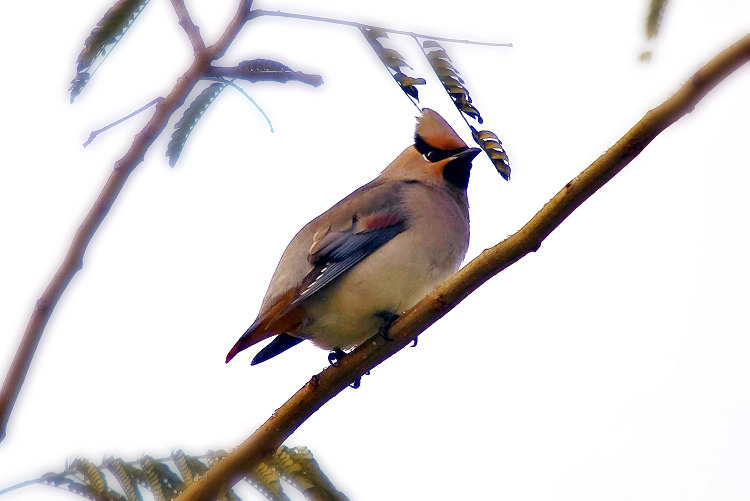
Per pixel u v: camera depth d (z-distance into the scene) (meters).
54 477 5.71
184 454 6.26
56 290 4.98
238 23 5.19
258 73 5.25
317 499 6.36
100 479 5.77
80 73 5.66
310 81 5.38
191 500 6.15
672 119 6.10
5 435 4.99
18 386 4.97
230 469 6.32
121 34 5.66
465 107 5.91
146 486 6.00
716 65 5.73
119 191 5.02
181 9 5.22
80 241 4.97
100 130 5.10
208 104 6.20
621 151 6.36
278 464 6.40
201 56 5.14
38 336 4.96
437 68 5.89
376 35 5.82
